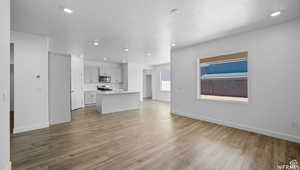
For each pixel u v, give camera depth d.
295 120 2.64
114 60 7.58
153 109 6.18
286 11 2.33
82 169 1.85
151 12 2.36
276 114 2.86
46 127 3.60
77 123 4.02
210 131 3.30
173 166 1.92
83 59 6.99
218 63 3.90
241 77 3.45
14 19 2.58
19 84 3.21
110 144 2.61
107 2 2.04
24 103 3.27
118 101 5.77
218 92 3.91
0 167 1.44
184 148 2.45
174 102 5.16
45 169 1.86
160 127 3.62
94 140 2.80
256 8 2.23
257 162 2.01
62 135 3.06
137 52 5.49
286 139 2.73
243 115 3.36
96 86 8.01
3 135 1.51
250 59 3.21
